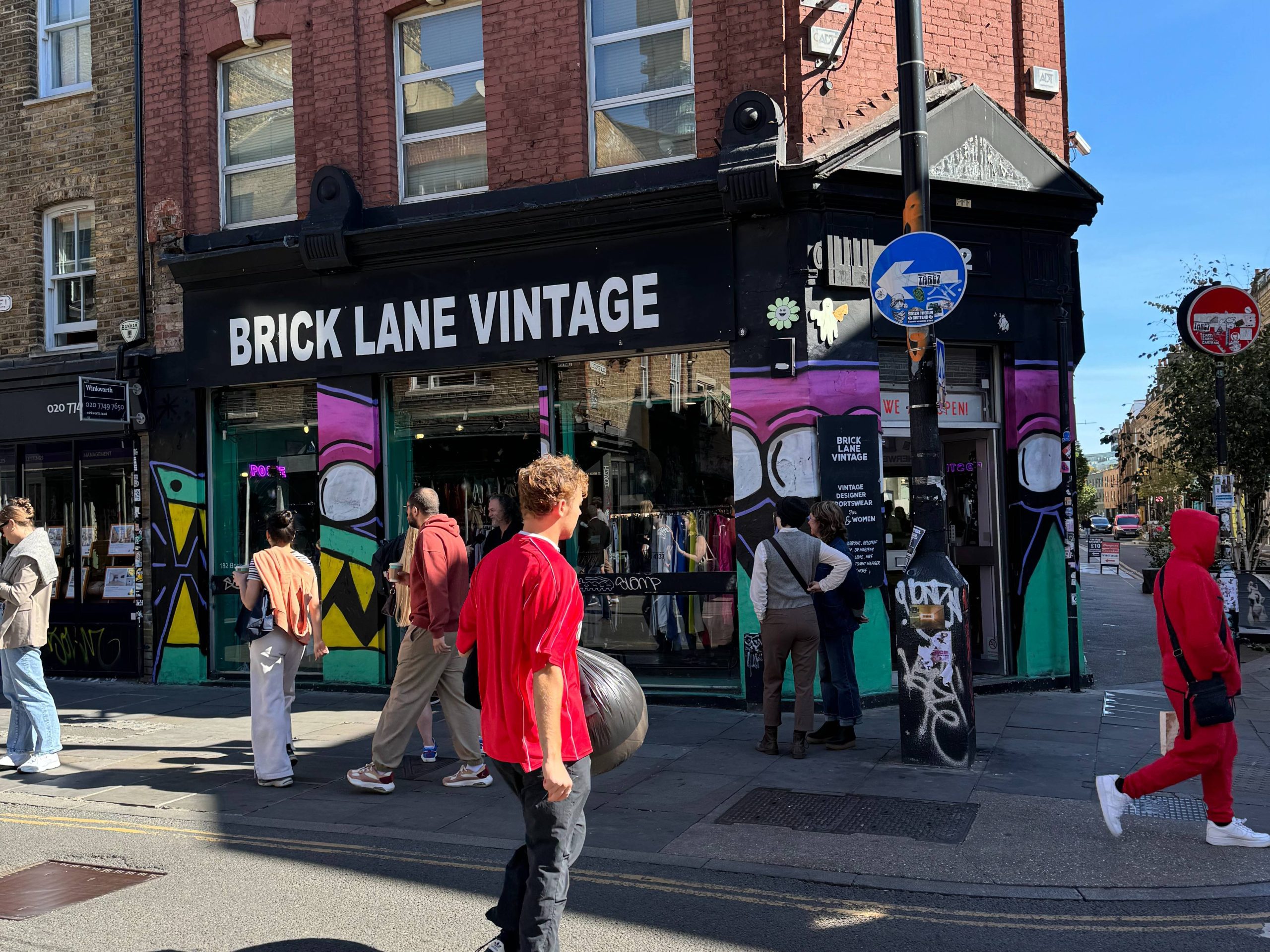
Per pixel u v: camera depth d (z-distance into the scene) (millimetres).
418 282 10484
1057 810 5953
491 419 10477
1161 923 4422
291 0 11156
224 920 4566
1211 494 14523
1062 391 9844
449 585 6695
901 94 7098
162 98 11773
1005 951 4156
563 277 9891
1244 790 6355
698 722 8672
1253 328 10961
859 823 5805
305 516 11273
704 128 9492
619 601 9844
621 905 4688
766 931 4383
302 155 11086
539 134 10133
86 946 4293
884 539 9359
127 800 6691
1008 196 9531
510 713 3643
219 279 11266
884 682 9117
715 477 9578
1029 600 9672
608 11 10148
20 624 7477
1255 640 12414
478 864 5336
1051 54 10438
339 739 8500
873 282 7199
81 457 12281
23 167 12641
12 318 12688
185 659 11484
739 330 9227
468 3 10703
